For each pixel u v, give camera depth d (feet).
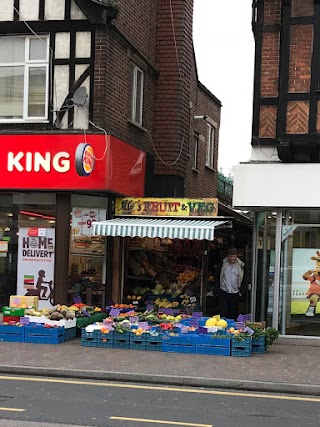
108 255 48.98
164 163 57.77
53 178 47.14
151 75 57.52
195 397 28.32
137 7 53.88
